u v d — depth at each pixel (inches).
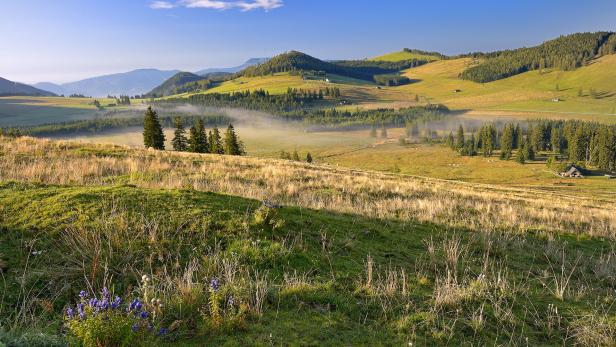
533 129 7485.2
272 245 280.8
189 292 203.5
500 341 212.1
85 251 235.9
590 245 464.1
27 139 916.0
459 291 252.7
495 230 468.1
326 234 340.5
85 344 139.9
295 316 205.6
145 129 2518.5
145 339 156.6
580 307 263.7
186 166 802.8
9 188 327.0
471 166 6102.4
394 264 304.3
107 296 177.8
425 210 548.7
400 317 219.3
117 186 354.9
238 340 174.4
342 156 7450.8
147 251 250.1
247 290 216.5
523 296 272.2
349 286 252.2
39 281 209.5
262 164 1001.5
